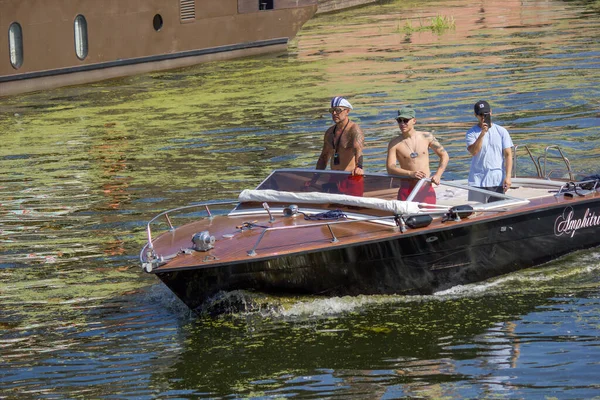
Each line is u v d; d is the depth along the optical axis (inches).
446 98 2133.4
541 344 856.3
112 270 1104.2
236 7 3100.4
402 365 824.3
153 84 2655.0
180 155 1717.5
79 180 1562.5
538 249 1061.8
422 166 1024.9
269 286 923.4
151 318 954.1
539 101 2043.6
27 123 2127.2
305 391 779.4
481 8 4239.7
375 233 938.7
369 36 3469.5
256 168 1582.2
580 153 1578.5
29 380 819.4
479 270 1019.3
